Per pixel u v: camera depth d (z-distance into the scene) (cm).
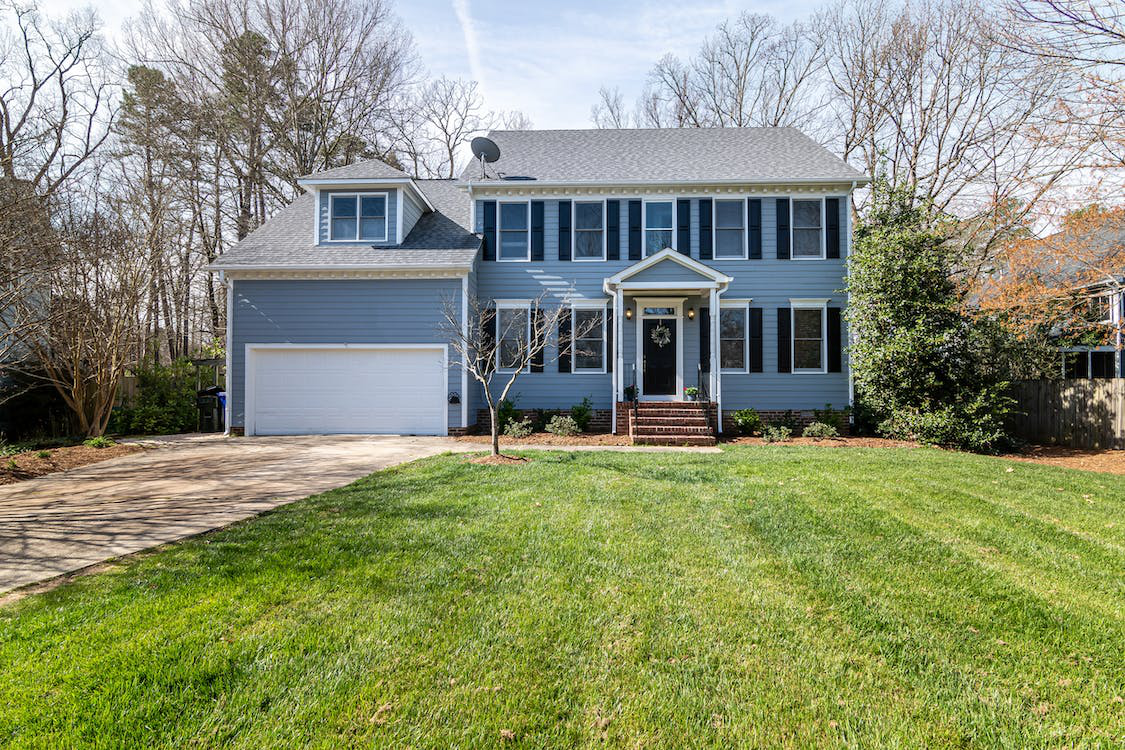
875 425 1346
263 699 260
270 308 1384
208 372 1809
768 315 1465
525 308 1489
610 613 350
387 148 2617
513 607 356
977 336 1243
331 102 2369
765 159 1562
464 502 619
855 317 1348
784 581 403
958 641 321
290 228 1543
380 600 364
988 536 501
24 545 494
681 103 2967
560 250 1492
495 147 1510
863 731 246
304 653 299
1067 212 1168
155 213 1552
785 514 569
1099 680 285
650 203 1496
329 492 695
